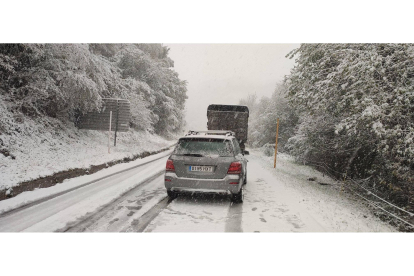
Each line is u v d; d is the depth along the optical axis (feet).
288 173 44.50
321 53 30.66
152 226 16.28
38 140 38.91
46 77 41.34
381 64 23.77
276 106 95.25
